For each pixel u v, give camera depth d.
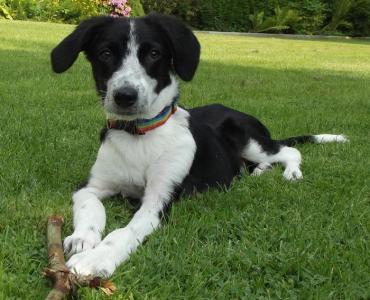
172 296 0.62
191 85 2.12
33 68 2.23
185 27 0.91
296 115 1.72
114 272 0.66
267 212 0.88
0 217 0.80
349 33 6.73
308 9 6.58
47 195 0.90
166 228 0.78
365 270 0.70
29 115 1.48
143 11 5.53
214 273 0.68
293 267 0.69
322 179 1.08
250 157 1.19
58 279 0.60
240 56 3.48
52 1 5.18
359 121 1.68
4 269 0.65
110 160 0.91
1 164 1.04
